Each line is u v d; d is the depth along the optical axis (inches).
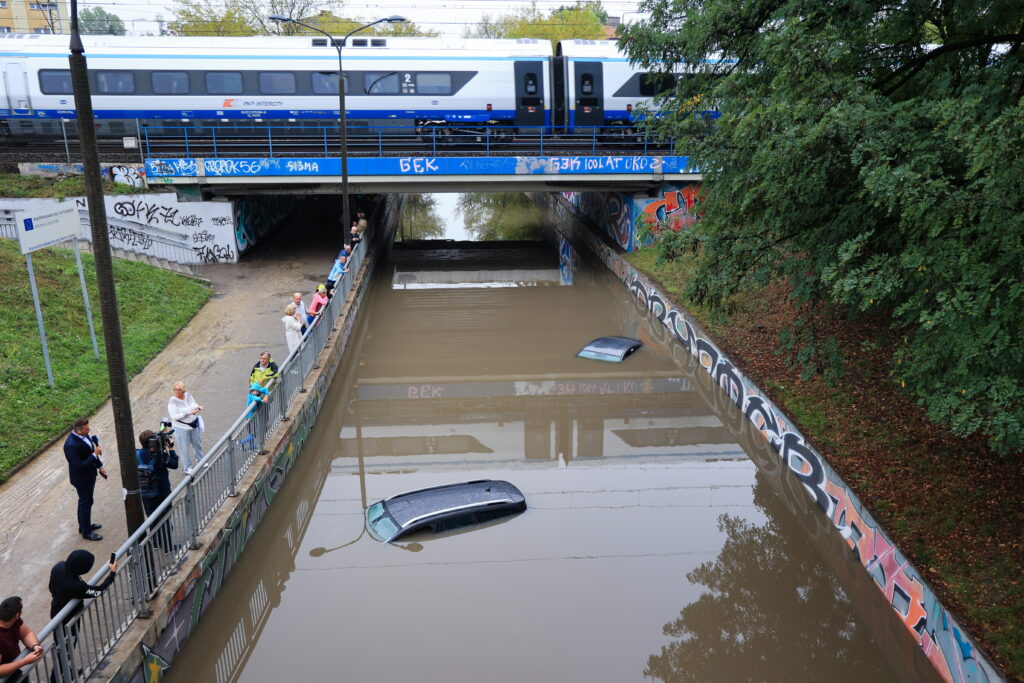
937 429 538.3
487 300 1171.9
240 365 694.5
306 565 490.3
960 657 366.3
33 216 574.9
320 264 1094.4
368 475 636.7
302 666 395.2
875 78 530.3
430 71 1104.8
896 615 430.3
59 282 767.1
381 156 1059.3
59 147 1117.7
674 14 633.6
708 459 670.5
